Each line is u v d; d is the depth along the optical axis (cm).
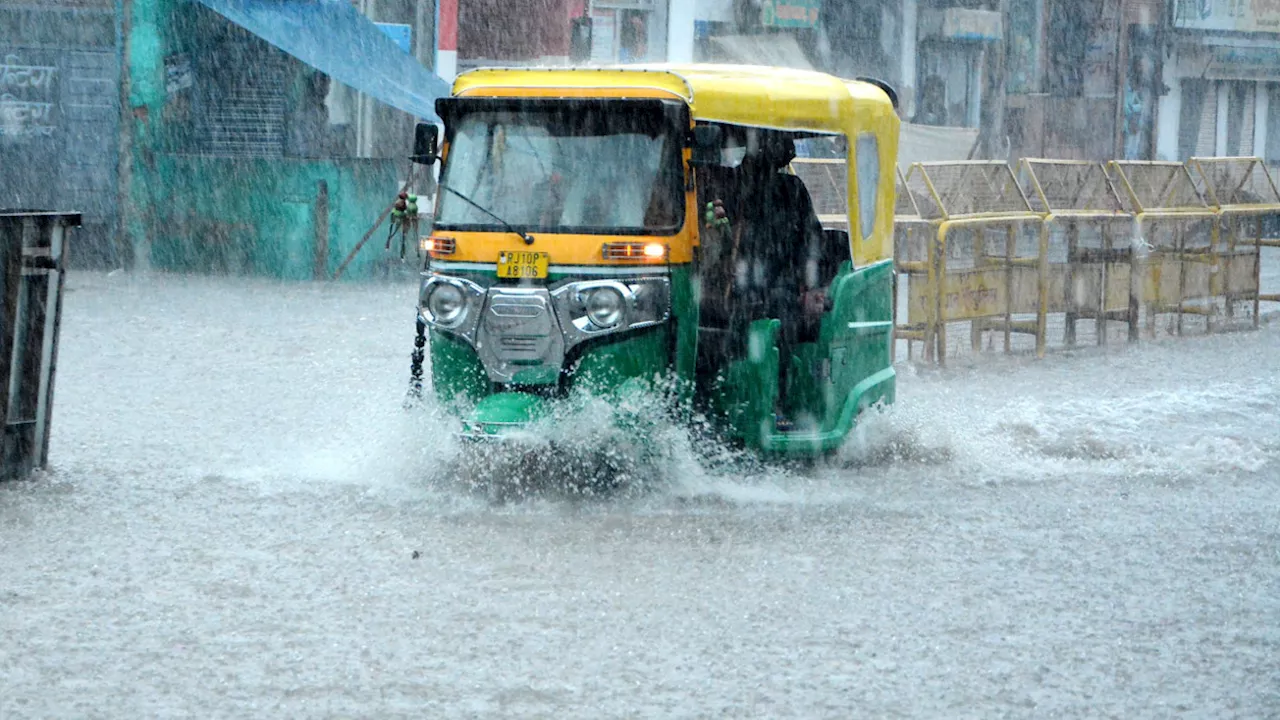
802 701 1226
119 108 5128
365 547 1692
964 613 1487
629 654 1336
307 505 1894
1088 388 3128
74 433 2378
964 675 1302
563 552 1683
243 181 5144
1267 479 2217
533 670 1288
